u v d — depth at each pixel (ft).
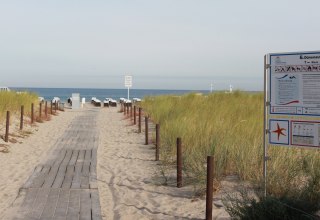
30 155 40.34
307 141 20.36
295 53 20.44
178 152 27.81
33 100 85.20
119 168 34.81
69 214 21.90
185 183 28.22
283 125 21.07
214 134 36.37
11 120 58.18
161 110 68.54
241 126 40.09
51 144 47.83
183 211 22.70
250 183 25.46
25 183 28.53
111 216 22.33
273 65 21.17
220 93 82.69
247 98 72.43
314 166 24.47
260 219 18.48
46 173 32.01
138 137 54.24
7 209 22.75
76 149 44.11
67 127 66.28
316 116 19.94
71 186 27.99
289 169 24.63
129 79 132.05
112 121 77.82
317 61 19.80
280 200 19.20
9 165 35.14
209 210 20.27
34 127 63.16
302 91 20.31
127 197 26.02
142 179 30.53
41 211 22.35
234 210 19.67
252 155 27.91
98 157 39.88
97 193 26.37
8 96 69.36
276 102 21.15
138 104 107.96
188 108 63.10
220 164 27.35
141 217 22.09
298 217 18.33
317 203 19.67
